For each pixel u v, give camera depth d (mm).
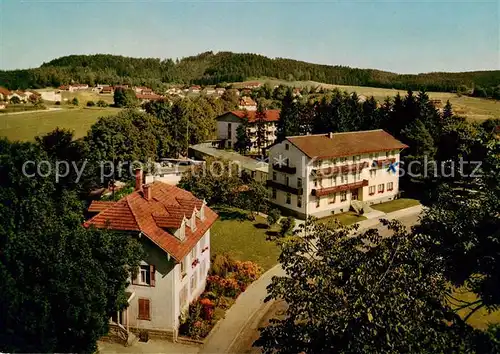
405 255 17328
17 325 22562
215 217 39281
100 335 24594
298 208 59719
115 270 25125
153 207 32938
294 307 17172
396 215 61594
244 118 104375
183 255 30078
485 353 16750
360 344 14977
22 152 27219
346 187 61375
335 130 91000
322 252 18359
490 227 21500
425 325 15820
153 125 85188
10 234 23672
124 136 64938
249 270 40906
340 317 15398
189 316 32125
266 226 53750
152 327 30562
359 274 16047
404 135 75750
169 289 30094
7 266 23016
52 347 22922
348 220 59281
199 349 29969
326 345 16250
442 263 19562
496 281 20562
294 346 17109
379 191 67250
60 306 22859
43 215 24984
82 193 54719
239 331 32344
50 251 22922
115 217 30359
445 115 91062
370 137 68062
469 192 26188
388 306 15250
